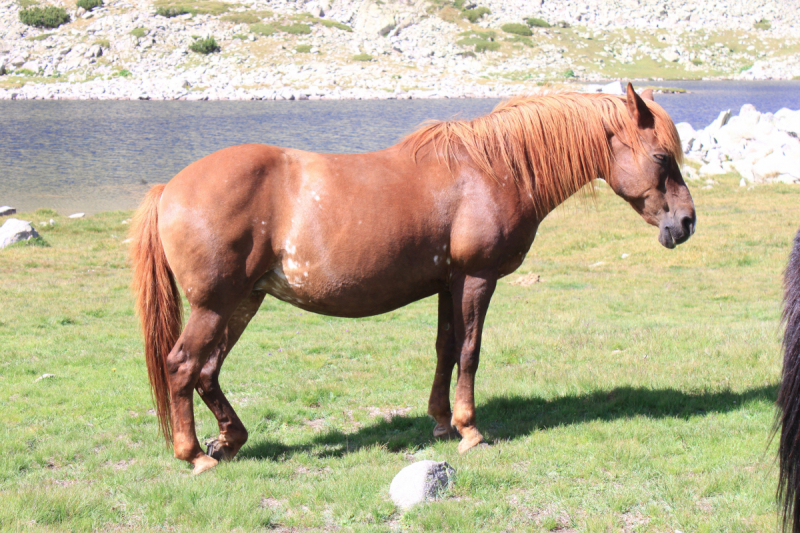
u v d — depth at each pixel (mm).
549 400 5922
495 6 124438
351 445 5055
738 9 137500
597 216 20438
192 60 87688
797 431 2711
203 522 3695
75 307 11008
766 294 11938
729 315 10422
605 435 4797
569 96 4855
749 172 25125
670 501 3791
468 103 70812
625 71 103188
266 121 56031
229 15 101562
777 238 16297
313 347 8516
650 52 115625
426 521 3590
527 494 3965
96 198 27922
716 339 7945
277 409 5875
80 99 73438
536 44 107688
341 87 81250
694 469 4168
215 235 4156
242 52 90688
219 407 4668
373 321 11094
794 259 2814
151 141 45312
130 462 4789
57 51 87500
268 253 4332
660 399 5574
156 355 4395
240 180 4223
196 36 94438
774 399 5383
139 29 93250
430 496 3895
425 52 98250
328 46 96438
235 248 4207
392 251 4379
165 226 4246
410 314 11695
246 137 46844
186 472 4547
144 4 102375
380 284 4449
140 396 6277
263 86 80562
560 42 112500
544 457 4457
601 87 29172
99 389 6520
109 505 3969
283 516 3803
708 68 110875
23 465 4633
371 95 77500
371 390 6547
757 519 3504
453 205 4480
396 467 4383
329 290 4418
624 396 5758
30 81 79625
